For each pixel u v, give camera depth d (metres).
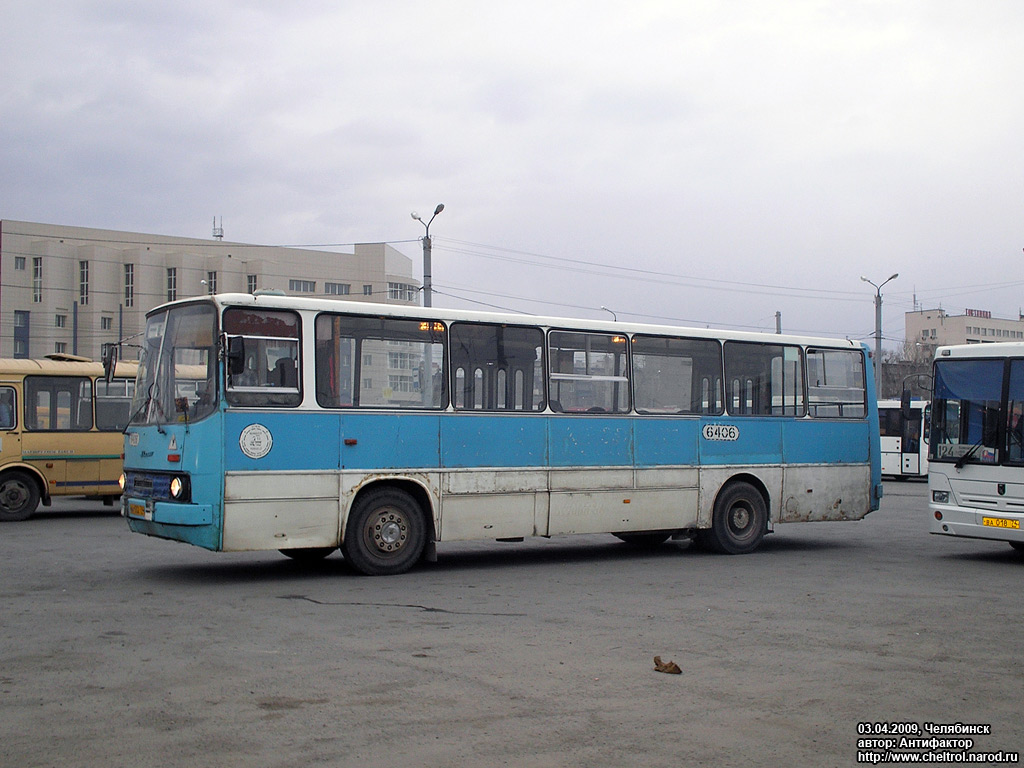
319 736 5.57
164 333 11.72
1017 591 10.99
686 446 14.23
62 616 9.05
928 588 11.20
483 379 12.62
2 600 9.91
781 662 7.47
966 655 7.74
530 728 5.77
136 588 10.73
